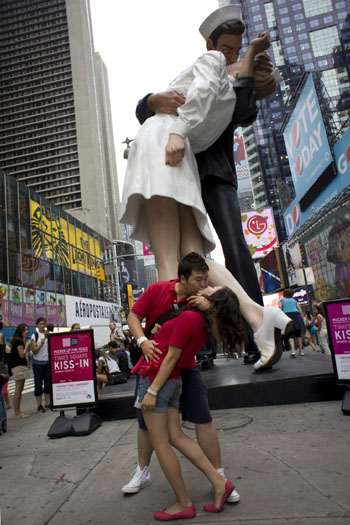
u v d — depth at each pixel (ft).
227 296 7.16
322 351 31.45
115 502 7.77
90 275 136.77
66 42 321.11
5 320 85.81
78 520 7.18
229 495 7.07
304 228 80.48
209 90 16.03
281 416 12.34
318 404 13.47
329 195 74.54
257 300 18.47
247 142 290.56
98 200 288.30
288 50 293.02
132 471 9.30
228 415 13.06
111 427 13.94
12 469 10.61
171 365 7.06
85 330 14.93
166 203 16.10
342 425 10.93
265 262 103.71
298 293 88.12
